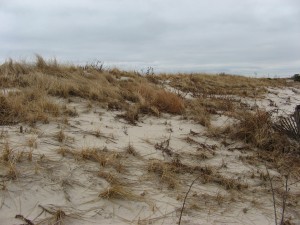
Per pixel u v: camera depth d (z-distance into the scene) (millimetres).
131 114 6211
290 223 3754
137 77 10492
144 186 3967
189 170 4551
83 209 3367
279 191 4441
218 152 5398
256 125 6180
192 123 6504
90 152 4289
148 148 5004
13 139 4336
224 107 8117
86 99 6730
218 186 4320
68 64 9406
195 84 11555
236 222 3641
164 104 7047
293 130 6391
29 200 3299
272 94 12664
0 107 5223
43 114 5203
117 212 3439
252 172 4871
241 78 15852
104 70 10289
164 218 3484
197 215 3643
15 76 7312
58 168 3852
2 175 3494
